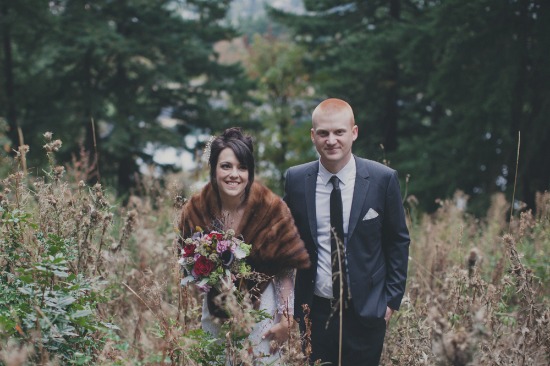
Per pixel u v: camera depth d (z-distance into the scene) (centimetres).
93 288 282
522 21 1186
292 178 333
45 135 315
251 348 262
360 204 315
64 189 312
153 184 630
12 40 1633
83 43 1591
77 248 304
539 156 1199
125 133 1628
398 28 1623
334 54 1964
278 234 307
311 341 321
